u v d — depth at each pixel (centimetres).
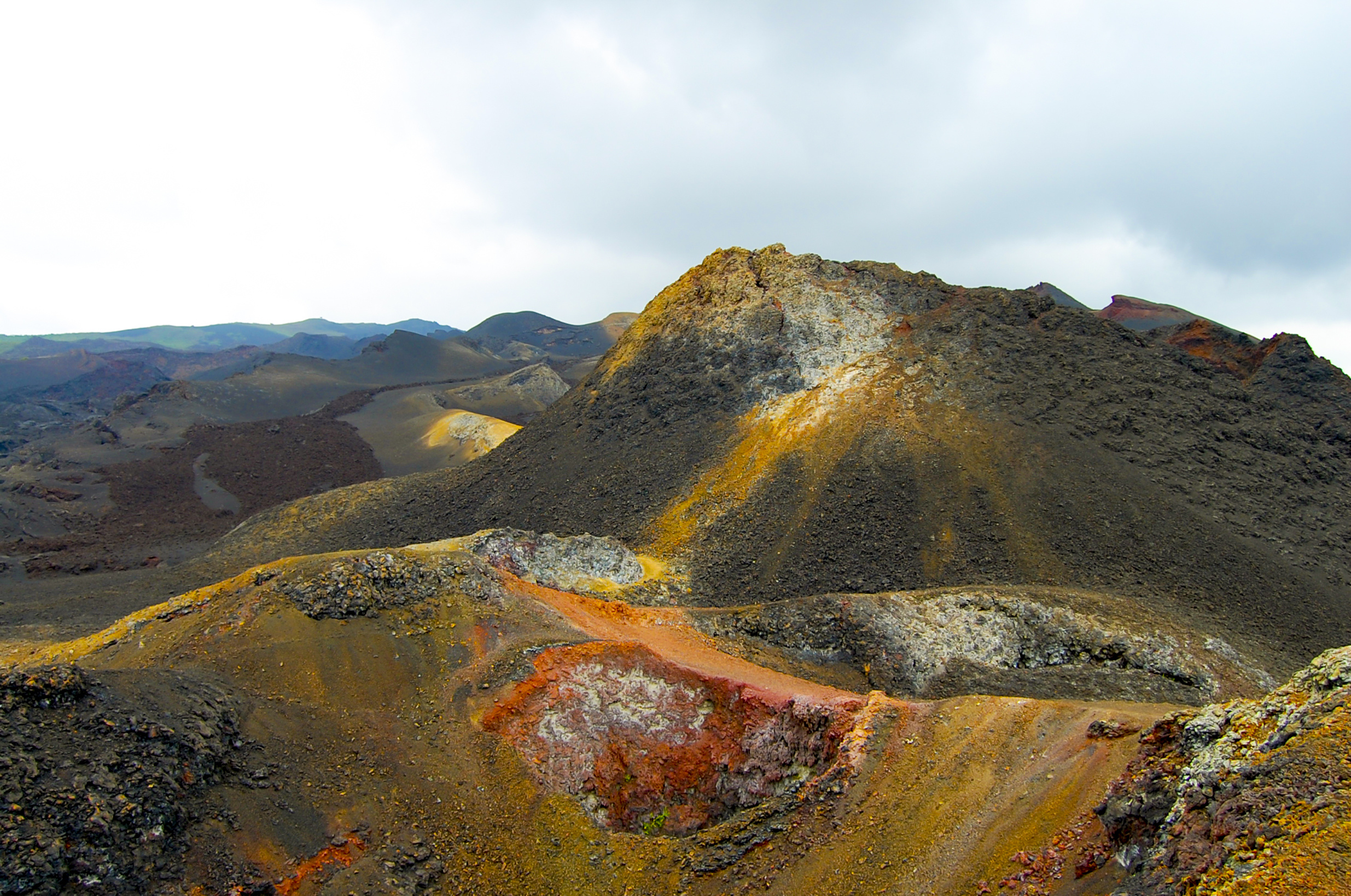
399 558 4025
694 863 2856
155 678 2881
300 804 2692
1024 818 2466
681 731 3572
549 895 2758
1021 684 4109
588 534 6450
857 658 4391
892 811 2720
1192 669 4188
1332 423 7181
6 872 1955
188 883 2272
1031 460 6162
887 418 6938
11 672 2456
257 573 3822
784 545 6059
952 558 5547
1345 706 1788
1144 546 5353
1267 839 1542
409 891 2566
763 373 7988
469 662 3597
